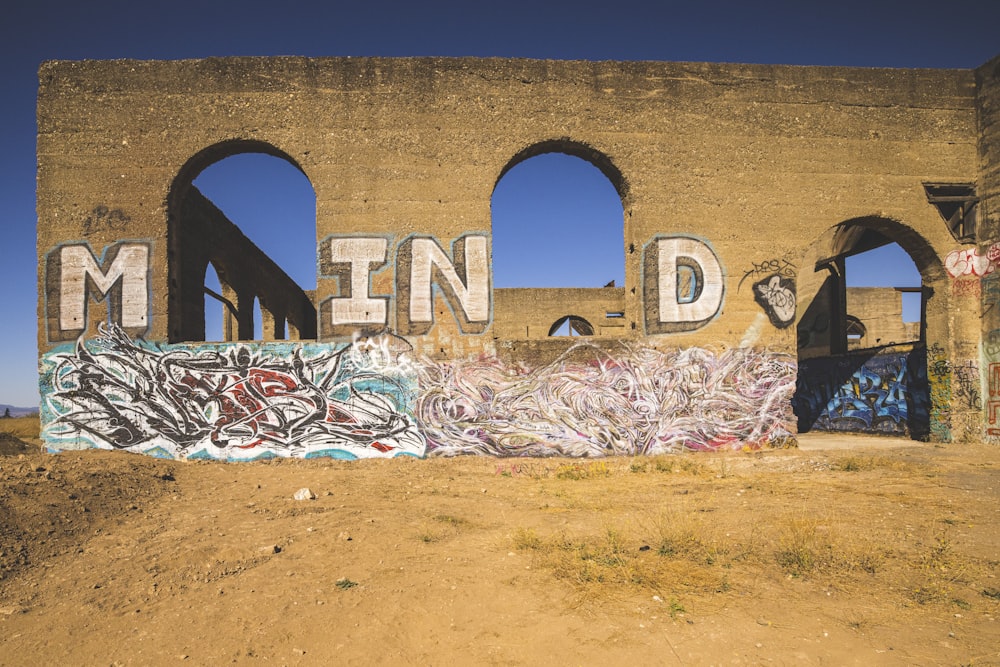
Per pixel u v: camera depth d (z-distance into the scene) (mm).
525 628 3314
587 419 9219
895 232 10625
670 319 9516
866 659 2934
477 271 9281
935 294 10766
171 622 3393
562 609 3541
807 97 10039
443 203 9336
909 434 11812
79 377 8867
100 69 9164
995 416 10281
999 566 4145
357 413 8992
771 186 9852
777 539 4781
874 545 4586
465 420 9094
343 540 4902
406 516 5762
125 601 3680
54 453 8445
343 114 9328
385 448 8992
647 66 9766
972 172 10445
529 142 9484
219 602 3662
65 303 8922
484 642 3168
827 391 14562
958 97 10445
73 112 9094
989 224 10297
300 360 8984
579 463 8664
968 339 10516
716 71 9883
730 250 9695
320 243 9164
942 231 10398
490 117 9484
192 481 7352
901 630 3227
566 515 5832
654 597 3676
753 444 9508
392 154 9336
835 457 8836
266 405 8914
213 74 9242
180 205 9516
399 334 9133
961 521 5355
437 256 9250
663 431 9336
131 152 9094
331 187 9227
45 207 8977
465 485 7457
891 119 10234
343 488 7164
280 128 9250
